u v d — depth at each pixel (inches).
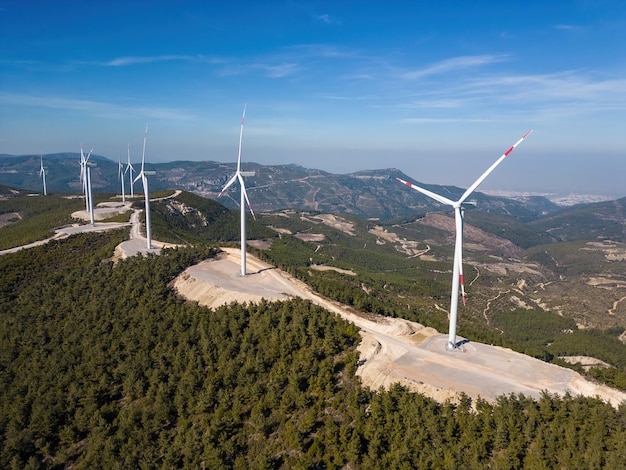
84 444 2832.2
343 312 4057.6
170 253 5359.3
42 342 3809.1
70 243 6289.4
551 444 2171.5
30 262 5457.7
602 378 2952.8
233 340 3472.0
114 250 5866.1
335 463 2352.4
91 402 3043.8
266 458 2362.2
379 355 3213.6
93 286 4594.0
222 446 2546.8
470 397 2659.9
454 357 3235.7
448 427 2361.0
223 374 3100.4
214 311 4055.1
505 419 2345.0
